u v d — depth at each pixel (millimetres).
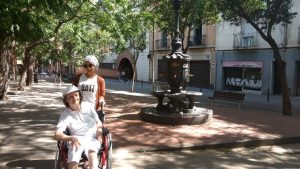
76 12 16531
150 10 23328
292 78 28109
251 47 31297
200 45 37344
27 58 24188
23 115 12016
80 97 5410
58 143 5301
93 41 26766
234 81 33688
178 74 11547
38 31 9273
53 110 13445
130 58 51250
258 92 31016
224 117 13086
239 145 8820
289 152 8695
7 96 17859
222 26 34406
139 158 7379
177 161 7320
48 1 9117
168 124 10680
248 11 16031
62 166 5215
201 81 38000
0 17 8719
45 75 64375
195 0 19594
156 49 45000
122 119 11609
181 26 22031
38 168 6348
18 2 8969
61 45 30688
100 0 17016
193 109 11711
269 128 10945
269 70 29906
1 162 6617
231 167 7121
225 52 34312
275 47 15758
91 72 6383
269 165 7438
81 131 5316
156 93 11531
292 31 27953
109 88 34938
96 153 5180
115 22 17266
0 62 15984
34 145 7812
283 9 15789
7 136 8633
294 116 15086
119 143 8305
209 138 9047
